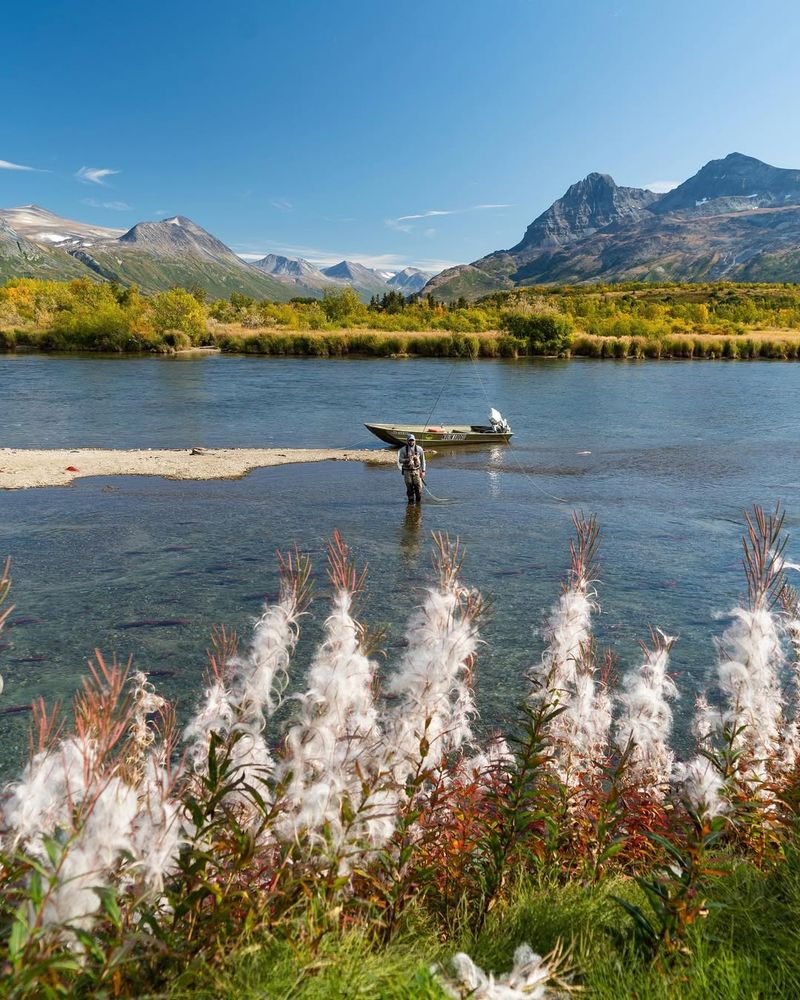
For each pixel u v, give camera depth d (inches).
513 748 238.1
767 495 1022.4
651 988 134.6
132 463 1184.2
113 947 108.9
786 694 306.3
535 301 6835.6
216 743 140.6
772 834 187.5
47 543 737.0
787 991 136.3
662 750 225.3
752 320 5856.3
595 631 522.0
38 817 124.3
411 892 162.2
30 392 2089.1
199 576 637.9
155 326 3759.8
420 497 960.3
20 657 467.2
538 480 1138.7
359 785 149.7
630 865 196.5
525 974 130.6
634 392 2263.8
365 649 163.2
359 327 5012.3
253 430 1587.1
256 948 124.9
